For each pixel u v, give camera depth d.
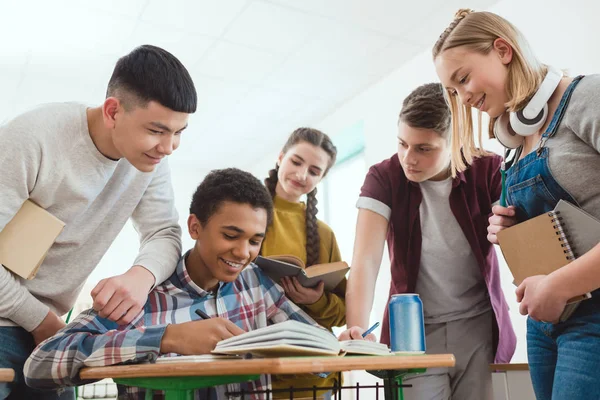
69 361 0.92
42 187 1.21
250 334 0.82
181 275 1.29
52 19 3.29
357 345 0.99
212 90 4.30
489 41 1.19
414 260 1.63
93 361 0.90
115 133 1.21
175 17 3.29
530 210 1.16
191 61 3.84
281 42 3.59
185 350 0.88
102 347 0.90
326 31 3.46
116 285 1.08
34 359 0.96
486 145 3.01
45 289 1.28
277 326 0.81
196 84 4.19
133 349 0.88
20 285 1.19
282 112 4.74
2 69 3.92
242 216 1.21
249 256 1.25
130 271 1.18
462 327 1.61
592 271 0.94
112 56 3.75
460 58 1.22
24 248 1.18
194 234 1.29
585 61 2.61
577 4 2.67
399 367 0.81
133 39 3.53
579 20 2.65
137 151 1.21
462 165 1.45
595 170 1.03
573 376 0.98
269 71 4.00
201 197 1.27
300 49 3.69
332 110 4.71
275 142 5.46
